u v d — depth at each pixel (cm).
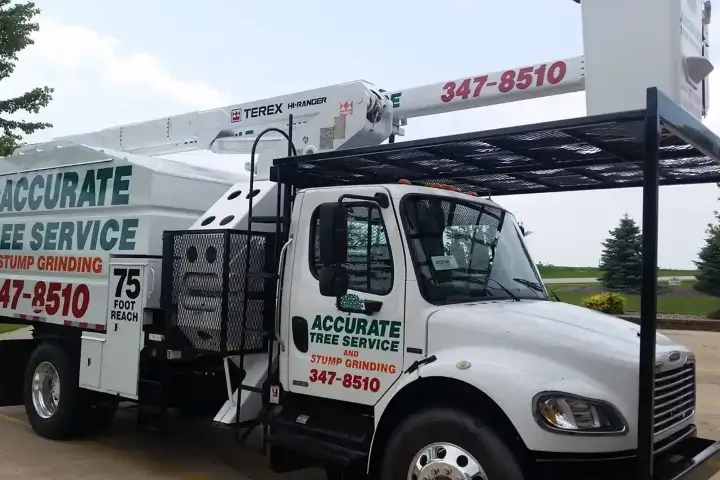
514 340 409
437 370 408
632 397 386
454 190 508
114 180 658
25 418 819
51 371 712
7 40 2106
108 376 629
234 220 560
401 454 419
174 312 570
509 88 629
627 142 434
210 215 592
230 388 543
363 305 463
